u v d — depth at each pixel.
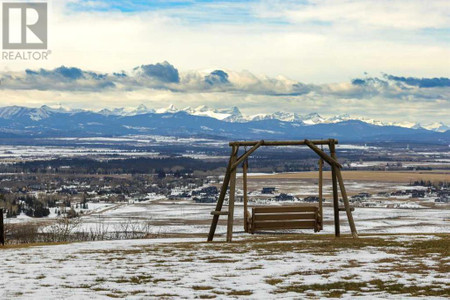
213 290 19.22
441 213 180.00
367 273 21.69
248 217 39.94
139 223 153.50
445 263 23.58
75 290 19.23
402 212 183.00
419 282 19.91
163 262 25.41
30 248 32.88
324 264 23.81
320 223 39.31
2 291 19.00
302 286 19.70
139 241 38.84
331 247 29.48
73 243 37.12
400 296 17.88
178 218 171.50
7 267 24.11
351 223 36.69
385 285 19.59
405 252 26.98
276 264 24.16
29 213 179.00
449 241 30.94
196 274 22.08
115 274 22.23
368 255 26.27
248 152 36.56
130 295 18.52
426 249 27.83
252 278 21.16
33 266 24.38
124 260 26.11
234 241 35.56
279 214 39.22
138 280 21.03
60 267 24.11
